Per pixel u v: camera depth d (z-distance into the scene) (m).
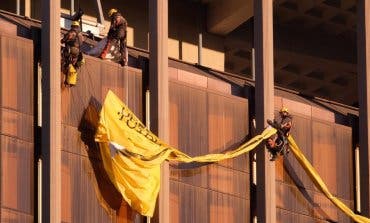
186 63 69.81
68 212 62.44
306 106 71.25
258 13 69.56
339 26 85.94
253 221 67.81
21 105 62.03
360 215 70.75
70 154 62.78
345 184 71.12
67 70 62.78
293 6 83.44
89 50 65.44
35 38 63.16
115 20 64.81
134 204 63.69
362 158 71.12
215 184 66.81
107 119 63.72
